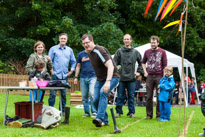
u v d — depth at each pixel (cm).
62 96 743
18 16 1989
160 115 731
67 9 2248
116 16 2194
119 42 1992
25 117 581
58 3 1995
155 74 730
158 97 714
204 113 579
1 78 1706
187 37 2184
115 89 1396
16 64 1953
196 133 513
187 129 561
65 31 1914
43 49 720
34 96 682
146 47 1343
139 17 2320
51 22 1964
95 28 1992
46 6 1989
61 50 759
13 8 2212
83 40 531
